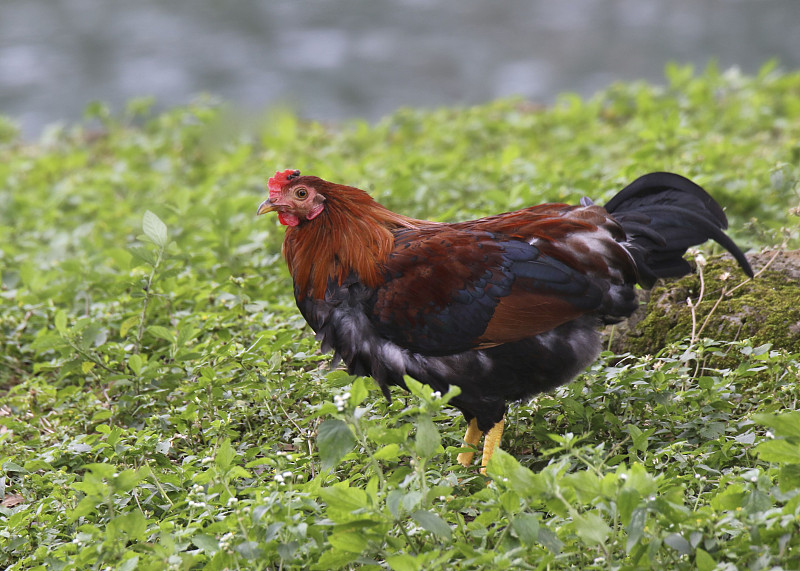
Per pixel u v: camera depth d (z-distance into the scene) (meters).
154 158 38.53
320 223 14.20
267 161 34.03
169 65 73.19
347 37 80.31
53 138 44.12
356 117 63.06
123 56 75.38
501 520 10.98
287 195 14.16
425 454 10.49
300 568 11.07
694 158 24.83
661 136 26.62
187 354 16.31
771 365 14.80
